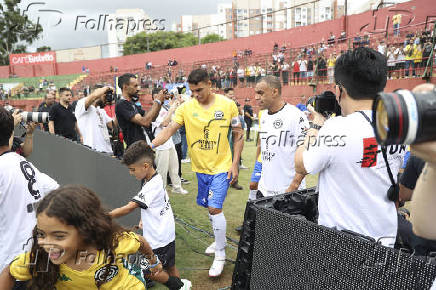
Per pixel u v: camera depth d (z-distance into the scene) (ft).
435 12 46.62
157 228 8.27
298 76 54.34
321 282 4.33
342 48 49.65
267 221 5.24
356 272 3.92
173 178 18.74
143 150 8.07
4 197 6.49
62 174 14.97
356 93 4.63
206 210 15.97
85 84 97.35
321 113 5.28
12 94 101.30
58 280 4.74
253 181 12.71
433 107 2.26
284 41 75.41
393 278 3.60
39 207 4.17
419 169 6.25
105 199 10.60
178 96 12.83
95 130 15.72
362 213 4.68
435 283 3.19
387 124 2.31
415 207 3.17
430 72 31.96
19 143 10.54
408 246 5.32
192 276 10.12
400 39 43.80
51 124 17.71
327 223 4.92
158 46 109.91
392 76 36.47
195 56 91.97
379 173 4.63
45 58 111.34
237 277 6.16
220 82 66.39
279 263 5.00
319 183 5.13
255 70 61.21
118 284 5.05
